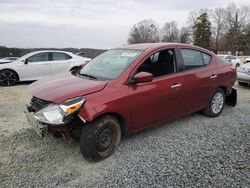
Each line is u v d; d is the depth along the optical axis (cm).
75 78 378
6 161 332
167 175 301
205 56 487
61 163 329
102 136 328
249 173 304
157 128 449
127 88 346
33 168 316
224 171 309
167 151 361
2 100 673
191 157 344
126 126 352
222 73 503
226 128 454
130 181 289
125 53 406
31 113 352
